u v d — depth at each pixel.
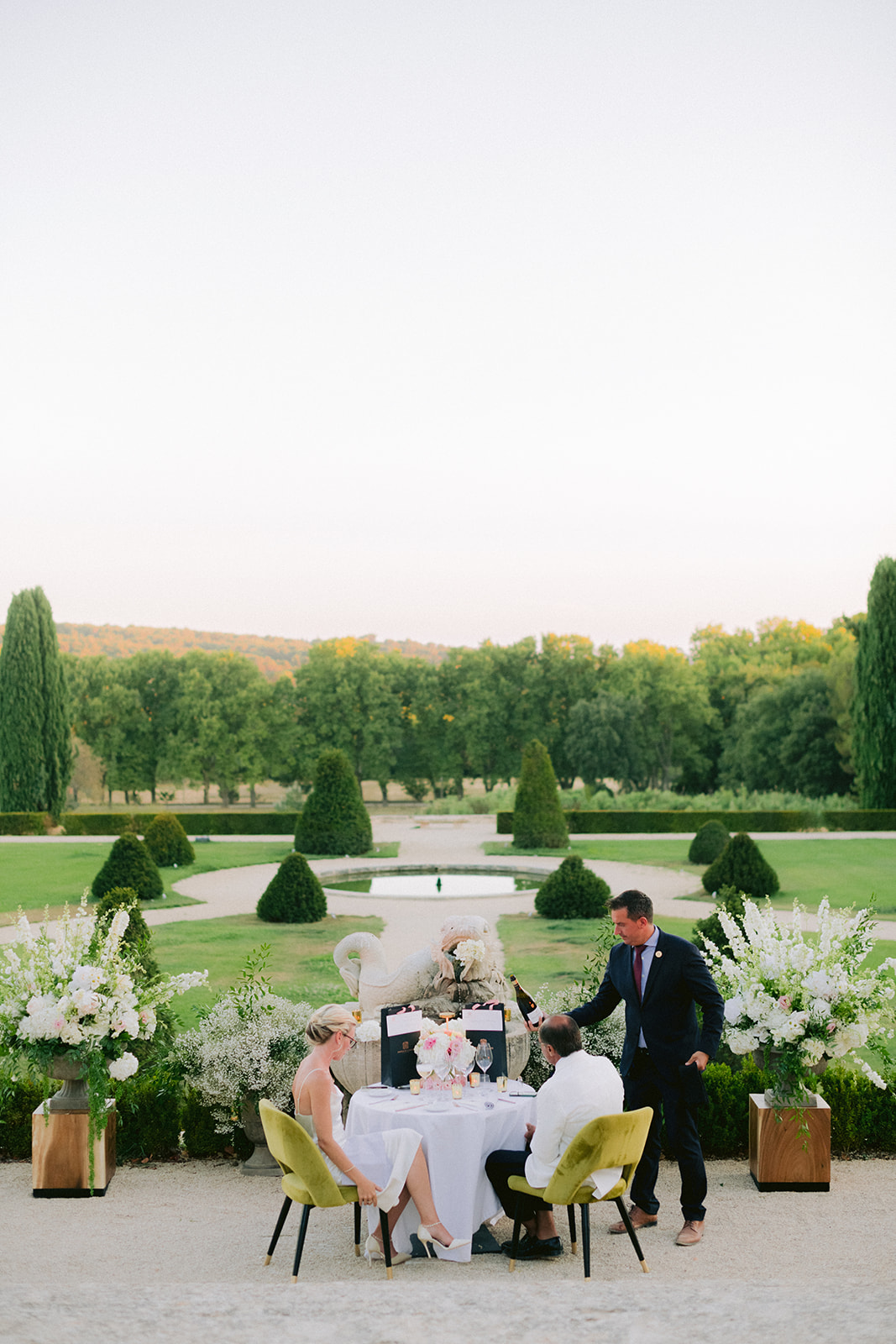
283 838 34.66
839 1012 6.56
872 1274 5.15
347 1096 7.51
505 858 28.06
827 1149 6.55
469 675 69.44
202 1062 7.18
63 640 123.69
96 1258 5.55
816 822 37.09
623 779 63.00
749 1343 3.47
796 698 55.09
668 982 5.91
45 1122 6.64
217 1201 6.59
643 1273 5.25
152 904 20.88
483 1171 5.71
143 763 67.88
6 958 6.91
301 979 14.05
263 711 66.44
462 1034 6.20
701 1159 5.84
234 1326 3.72
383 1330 3.69
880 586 41.41
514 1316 3.85
